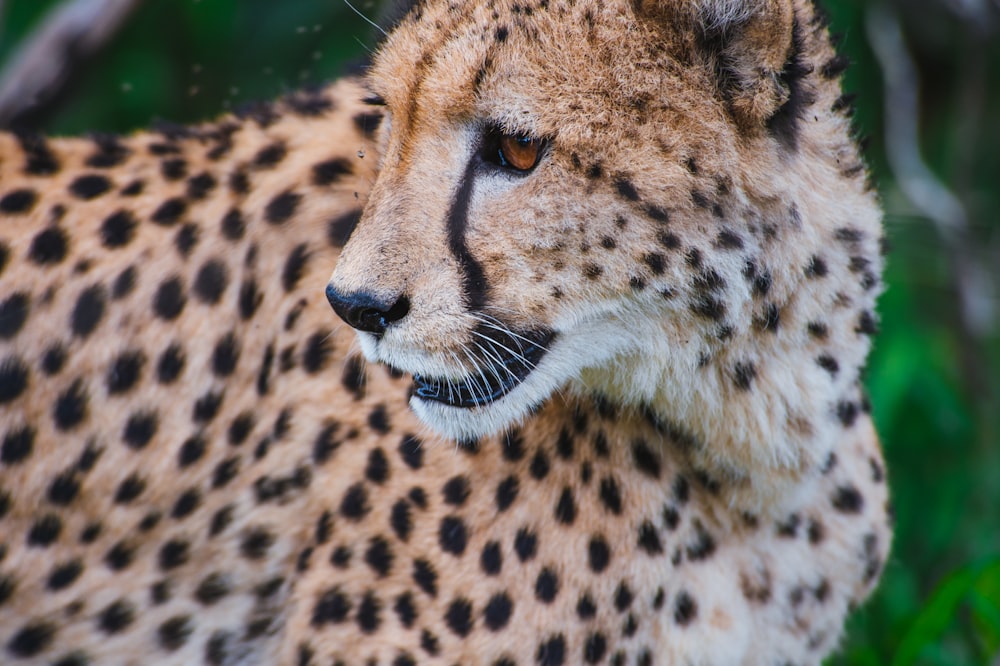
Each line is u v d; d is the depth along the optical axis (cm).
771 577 593
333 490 580
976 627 793
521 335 526
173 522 610
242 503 605
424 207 518
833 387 563
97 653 620
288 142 616
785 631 604
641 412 564
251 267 603
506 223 514
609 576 556
